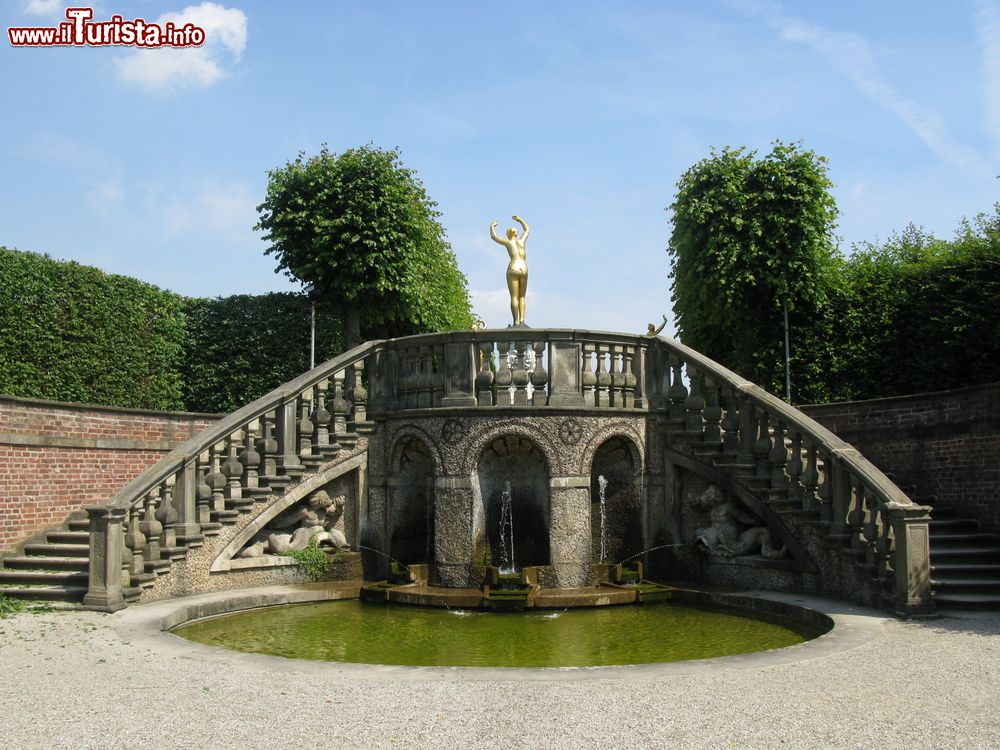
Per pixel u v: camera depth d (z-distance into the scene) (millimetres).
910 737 6660
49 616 11906
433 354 15875
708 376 15664
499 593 13828
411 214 24266
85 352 19719
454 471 15258
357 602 14656
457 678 8336
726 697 7684
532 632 12070
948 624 11164
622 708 7363
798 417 14281
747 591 14359
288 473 15531
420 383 15891
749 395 15016
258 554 15172
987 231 21141
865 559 12750
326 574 15578
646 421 16188
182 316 23109
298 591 14531
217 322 23516
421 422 15789
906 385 21219
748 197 22906
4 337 17906
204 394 23266
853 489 13273
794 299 22641
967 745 6488
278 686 8078
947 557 14062
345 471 16312
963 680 8297
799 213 22672
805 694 7785
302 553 15422
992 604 12125
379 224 23656
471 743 6539
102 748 6449
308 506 16047
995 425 15234
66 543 15375
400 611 13812
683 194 24078
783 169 23016
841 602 13008
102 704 7531
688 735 6695
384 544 16250
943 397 16328
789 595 13789
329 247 23469
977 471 15594
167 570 13570
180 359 22844
